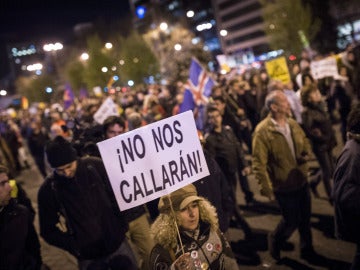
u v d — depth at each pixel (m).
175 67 29.67
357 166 3.47
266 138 5.00
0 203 3.38
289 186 5.01
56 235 3.98
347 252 5.36
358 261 3.70
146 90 22.81
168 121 3.22
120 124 5.24
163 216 3.03
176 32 32.66
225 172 6.23
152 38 54.16
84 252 3.91
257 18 85.44
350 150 3.55
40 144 12.17
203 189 4.21
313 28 39.62
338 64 10.36
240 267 5.49
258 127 5.11
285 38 40.56
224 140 6.32
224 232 4.34
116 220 4.02
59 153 3.68
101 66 47.94
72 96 20.72
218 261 3.07
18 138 17.55
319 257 5.32
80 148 5.15
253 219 7.02
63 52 81.50
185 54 29.80
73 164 3.78
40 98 67.62
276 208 7.33
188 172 3.25
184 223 2.98
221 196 4.42
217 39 99.75
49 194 3.94
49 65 79.69
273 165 5.05
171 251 2.96
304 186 5.08
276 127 4.98
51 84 68.06
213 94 8.34
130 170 3.14
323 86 12.32
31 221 3.76
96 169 4.06
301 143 5.07
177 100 11.07
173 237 2.97
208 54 30.44
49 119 16.12
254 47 88.56
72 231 3.89
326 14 40.44
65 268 6.56
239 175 7.59
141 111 12.44
